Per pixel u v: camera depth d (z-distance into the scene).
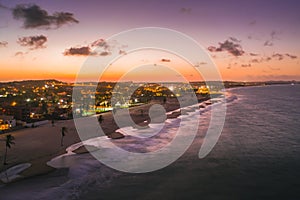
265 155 48.56
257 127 78.94
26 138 68.25
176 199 31.02
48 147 56.69
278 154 49.16
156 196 31.80
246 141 60.03
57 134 73.38
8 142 50.03
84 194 32.31
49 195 32.00
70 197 31.53
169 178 37.44
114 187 34.38
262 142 59.00
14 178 37.44
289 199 30.91
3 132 80.69
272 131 72.25
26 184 35.41
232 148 53.78
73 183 35.66
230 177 37.69
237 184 35.19
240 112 119.31
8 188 34.19
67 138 67.00
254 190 33.34
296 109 130.88
